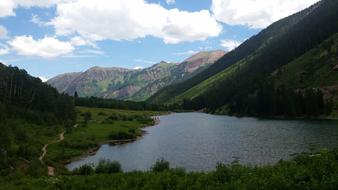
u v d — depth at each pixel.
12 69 190.25
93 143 105.69
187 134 130.50
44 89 188.50
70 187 33.16
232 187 23.39
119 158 84.81
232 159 75.62
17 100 164.75
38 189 32.75
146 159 82.00
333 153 27.03
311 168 24.05
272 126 147.38
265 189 21.92
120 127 155.25
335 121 164.25
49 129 130.25
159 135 131.25
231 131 133.88
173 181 28.17
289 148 85.81
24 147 75.31
